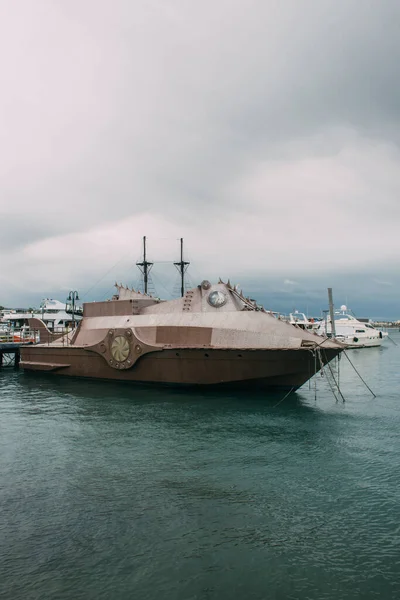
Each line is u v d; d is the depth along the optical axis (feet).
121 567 34.53
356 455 60.03
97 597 31.12
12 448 63.31
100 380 118.32
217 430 72.02
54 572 33.81
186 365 101.24
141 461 57.52
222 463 56.75
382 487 49.11
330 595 31.35
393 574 33.58
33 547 37.17
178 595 31.35
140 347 105.50
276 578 33.19
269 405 89.97
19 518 42.09
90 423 76.84
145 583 32.63
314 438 68.03
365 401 99.76
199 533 39.47
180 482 50.62
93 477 52.16
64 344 132.05
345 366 189.67
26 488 49.01
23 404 93.56
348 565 34.76
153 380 106.42
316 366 93.71
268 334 97.60
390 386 125.90
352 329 319.06
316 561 35.29
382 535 38.99
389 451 61.82
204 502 45.52
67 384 116.88
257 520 41.81
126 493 47.73
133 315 116.47
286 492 47.88
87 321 127.24
